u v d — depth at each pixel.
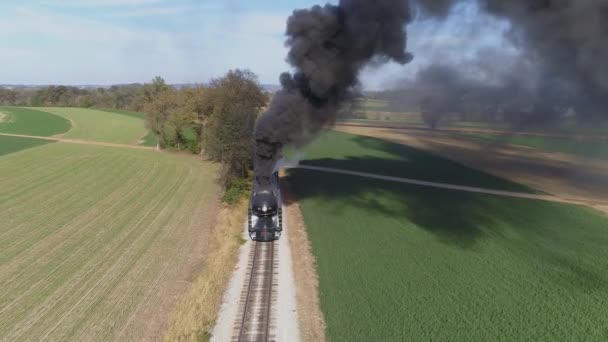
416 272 20.28
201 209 31.34
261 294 18.50
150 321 16.83
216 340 15.54
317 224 27.22
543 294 18.20
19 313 17.25
